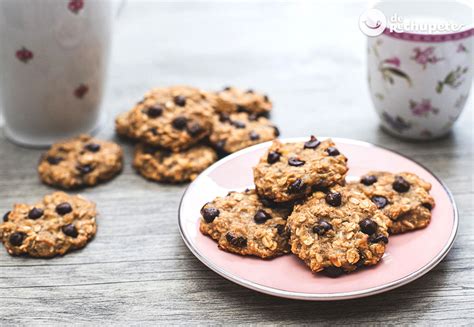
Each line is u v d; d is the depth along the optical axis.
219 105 0.82
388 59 0.77
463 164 0.78
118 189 0.76
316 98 0.87
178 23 1.03
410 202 0.68
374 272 0.63
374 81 0.79
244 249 0.65
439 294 0.65
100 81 0.82
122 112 0.86
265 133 0.78
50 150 0.78
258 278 0.63
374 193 0.69
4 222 0.70
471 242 0.69
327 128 0.83
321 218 0.65
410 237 0.66
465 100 0.79
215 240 0.67
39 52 0.76
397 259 0.64
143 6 1.07
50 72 0.78
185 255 0.69
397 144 0.81
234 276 0.63
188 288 0.66
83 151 0.78
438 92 0.77
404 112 0.79
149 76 0.92
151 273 0.67
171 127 0.76
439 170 0.77
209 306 0.64
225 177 0.72
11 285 0.67
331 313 0.63
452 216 0.68
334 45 0.97
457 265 0.67
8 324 0.63
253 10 1.06
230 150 0.77
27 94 0.79
